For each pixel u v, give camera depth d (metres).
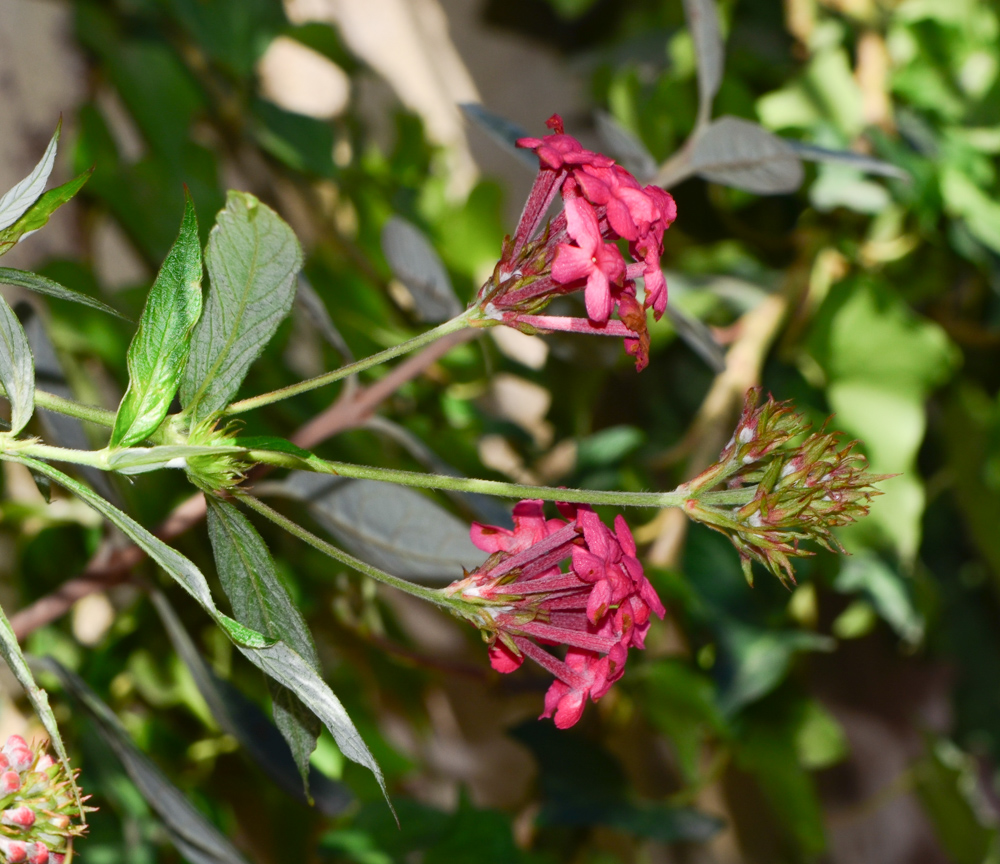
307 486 0.44
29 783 0.35
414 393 0.59
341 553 0.34
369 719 0.60
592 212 0.34
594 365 0.47
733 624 0.60
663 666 0.56
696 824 0.56
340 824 0.58
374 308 0.57
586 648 0.34
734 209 0.68
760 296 0.65
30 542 0.51
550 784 0.57
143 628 0.53
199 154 0.56
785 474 0.35
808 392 0.63
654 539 0.58
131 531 0.33
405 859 0.54
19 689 0.50
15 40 0.50
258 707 0.45
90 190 0.52
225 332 0.34
